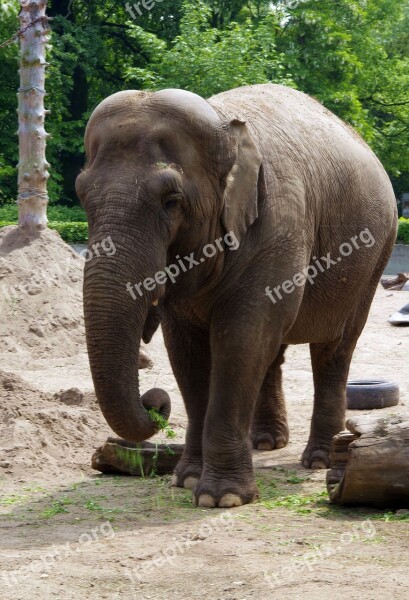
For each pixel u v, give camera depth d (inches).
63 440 378.0
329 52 1556.3
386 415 287.7
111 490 321.4
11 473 340.5
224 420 297.1
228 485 295.6
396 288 979.9
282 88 360.2
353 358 628.1
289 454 381.7
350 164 355.9
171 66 1357.0
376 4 1909.4
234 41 1342.3
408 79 1926.7
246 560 235.0
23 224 710.5
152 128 271.3
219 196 281.9
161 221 266.8
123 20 1759.4
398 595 206.2
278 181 303.6
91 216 265.7
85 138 283.9
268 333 297.3
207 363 326.3
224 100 322.0
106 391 256.8
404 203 2182.6
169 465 343.3
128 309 257.8
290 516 279.0
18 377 429.1
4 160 1605.6
